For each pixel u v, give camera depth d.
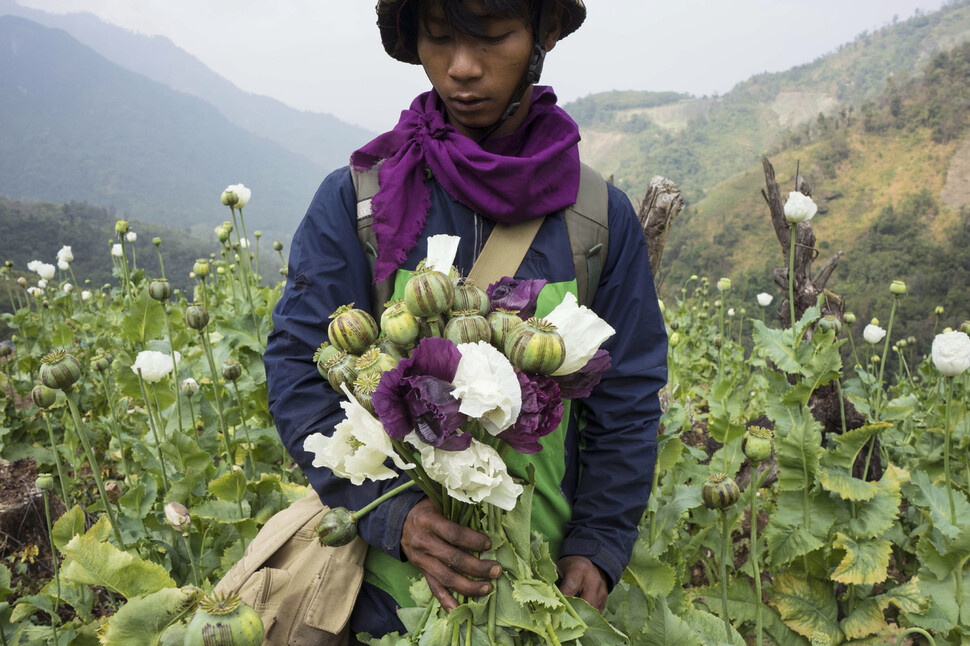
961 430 3.00
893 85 194.88
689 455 2.52
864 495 2.13
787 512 2.27
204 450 2.66
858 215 157.62
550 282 1.42
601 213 1.48
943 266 117.50
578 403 1.56
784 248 3.16
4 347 4.10
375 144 1.46
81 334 5.51
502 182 1.36
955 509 2.26
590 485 1.47
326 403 1.33
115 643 1.17
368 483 1.27
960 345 2.16
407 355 1.12
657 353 1.53
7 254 159.12
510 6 1.26
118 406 3.80
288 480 2.83
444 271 1.13
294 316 1.38
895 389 4.34
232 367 2.46
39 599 2.22
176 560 2.29
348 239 1.41
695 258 156.62
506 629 1.19
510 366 0.98
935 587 2.23
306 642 1.35
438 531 1.14
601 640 1.30
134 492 2.27
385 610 1.42
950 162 157.25
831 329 2.17
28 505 3.40
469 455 0.98
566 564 1.38
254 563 1.38
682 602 1.96
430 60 1.37
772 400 2.25
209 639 0.84
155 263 106.19
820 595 2.33
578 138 1.47
